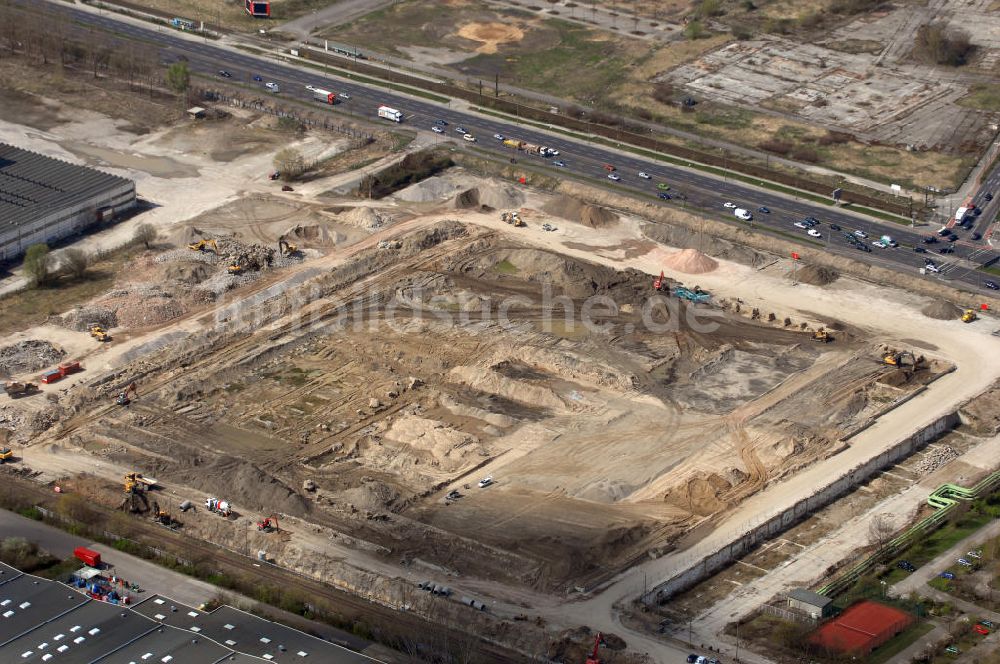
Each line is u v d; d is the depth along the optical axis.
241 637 161.12
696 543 183.12
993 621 168.38
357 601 171.00
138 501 189.12
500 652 161.25
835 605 170.62
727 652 162.00
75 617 164.12
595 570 177.50
